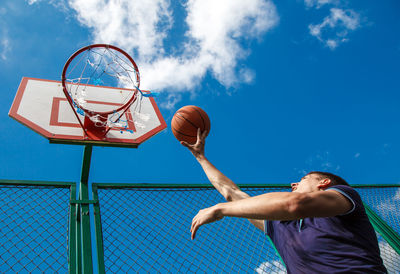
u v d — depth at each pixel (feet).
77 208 8.89
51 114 11.35
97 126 11.03
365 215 4.16
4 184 8.80
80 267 7.78
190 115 8.33
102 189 9.80
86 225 8.48
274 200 3.65
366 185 13.97
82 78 11.16
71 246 8.02
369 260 3.86
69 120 11.32
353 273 3.78
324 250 4.01
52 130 10.66
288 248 4.45
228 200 5.28
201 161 5.86
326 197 3.78
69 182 9.52
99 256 7.96
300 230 4.40
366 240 4.00
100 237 8.36
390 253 11.40
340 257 3.92
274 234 4.90
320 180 4.97
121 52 11.57
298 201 3.57
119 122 11.80
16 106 11.19
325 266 3.97
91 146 10.50
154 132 12.00
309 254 4.14
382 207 13.50
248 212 3.78
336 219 4.12
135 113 12.56
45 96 12.08
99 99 12.78
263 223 5.25
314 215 3.64
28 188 8.98
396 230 12.98
